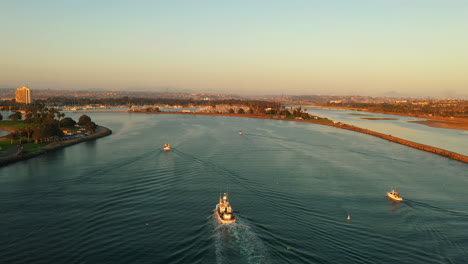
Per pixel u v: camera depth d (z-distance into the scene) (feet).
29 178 377.71
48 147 552.41
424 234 244.83
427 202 314.96
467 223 266.57
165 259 204.64
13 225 250.78
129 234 237.04
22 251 213.25
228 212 259.39
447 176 416.26
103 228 246.47
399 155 550.36
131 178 379.14
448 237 240.73
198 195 320.50
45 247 218.38
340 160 497.05
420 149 612.29
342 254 212.64
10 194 321.11
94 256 207.82
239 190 336.90
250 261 201.05
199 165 443.32
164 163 454.81
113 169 420.77
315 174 407.64
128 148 572.51
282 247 218.59
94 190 335.06
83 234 237.04
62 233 238.27
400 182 383.24
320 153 549.95
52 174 394.93
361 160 501.97
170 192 329.11
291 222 258.16
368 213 282.97
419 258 211.00
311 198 317.22
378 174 417.49
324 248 219.20
